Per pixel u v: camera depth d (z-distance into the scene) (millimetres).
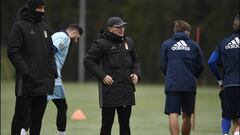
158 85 136875
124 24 27875
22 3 158750
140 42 164125
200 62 30531
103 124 27984
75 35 32938
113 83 27656
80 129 41562
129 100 27875
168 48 30562
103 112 27938
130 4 165500
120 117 28266
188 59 30281
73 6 166625
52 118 49562
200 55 30500
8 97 75938
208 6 158375
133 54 28719
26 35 26359
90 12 167500
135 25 164750
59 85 31797
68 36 32375
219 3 154125
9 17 159500
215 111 59750
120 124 28391
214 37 154875
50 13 163125
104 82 27578
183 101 30641
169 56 30453
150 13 163875
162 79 161500
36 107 27172
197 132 40000
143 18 164125
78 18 166250
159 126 44219
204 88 123125
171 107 30203
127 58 28109
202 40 156500
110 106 27625
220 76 30125
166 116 53156
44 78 26719
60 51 32031
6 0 159125
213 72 30016
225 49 29281
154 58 163125
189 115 30812
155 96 84875
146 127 43406
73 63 160625
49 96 31500
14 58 26062
